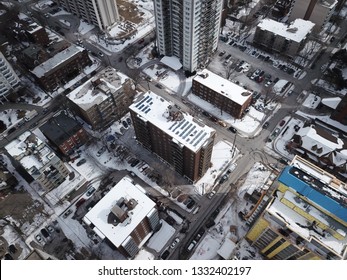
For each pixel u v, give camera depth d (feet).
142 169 428.15
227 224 375.45
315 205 249.96
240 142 451.12
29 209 397.60
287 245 271.49
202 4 437.17
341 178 403.54
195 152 334.65
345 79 524.11
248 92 458.09
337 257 241.76
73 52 534.37
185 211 388.37
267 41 561.02
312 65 547.49
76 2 629.51
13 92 520.42
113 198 322.55
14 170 432.66
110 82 459.32
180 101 506.48
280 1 629.51
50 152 385.70
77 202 399.85
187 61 520.83
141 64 567.18
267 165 424.46
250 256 346.54
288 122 470.80
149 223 333.62
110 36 619.26
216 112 488.02
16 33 616.80
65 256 360.89
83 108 430.20
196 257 353.92
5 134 477.77
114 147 452.76
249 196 390.21
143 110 377.30
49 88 525.75
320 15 568.00
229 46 588.91
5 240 374.84
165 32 507.71
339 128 453.58
